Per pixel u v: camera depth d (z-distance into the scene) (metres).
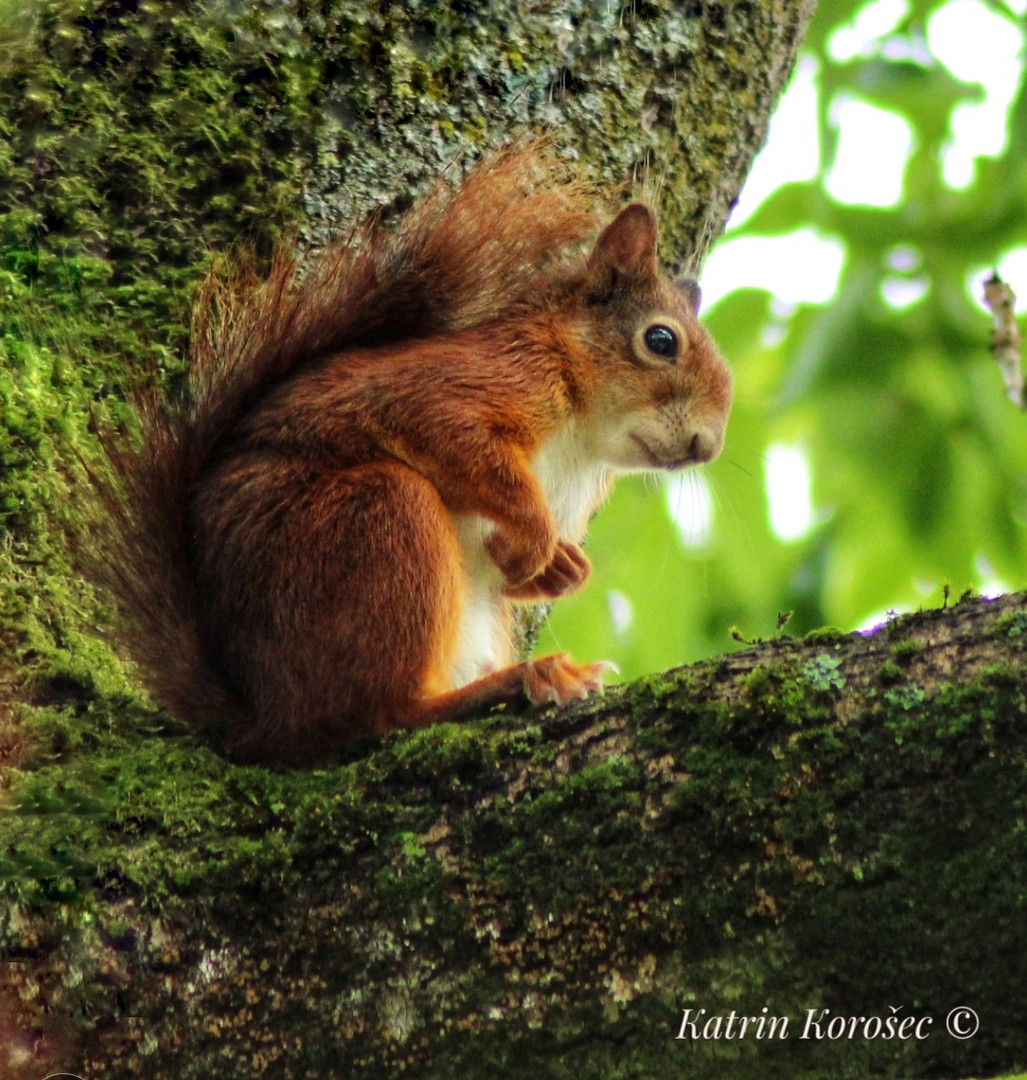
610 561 13.24
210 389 7.59
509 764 5.77
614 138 9.66
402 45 9.24
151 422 7.49
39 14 8.64
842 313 12.97
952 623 5.48
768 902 5.28
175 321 8.27
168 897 5.62
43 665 6.71
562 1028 5.42
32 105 8.41
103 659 6.98
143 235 8.41
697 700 5.61
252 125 8.77
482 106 9.32
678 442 9.05
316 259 8.66
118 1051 5.50
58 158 8.38
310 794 5.86
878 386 12.91
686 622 13.09
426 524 7.10
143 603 7.07
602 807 5.54
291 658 6.89
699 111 10.03
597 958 5.41
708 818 5.38
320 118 8.93
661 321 9.00
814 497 13.03
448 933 5.51
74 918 5.59
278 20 9.02
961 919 5.11
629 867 5.43
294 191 8.74
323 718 6.85
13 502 7.18
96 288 8.16
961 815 5.12
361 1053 5.51
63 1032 5.49
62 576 7.12
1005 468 12.76
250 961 5.57
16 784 5.97
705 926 5.34
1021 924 5.05
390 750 5.97
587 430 8.99
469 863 5.59
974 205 13.30
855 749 5.29
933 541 12.85
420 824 5.71
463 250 8.31
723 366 9.34
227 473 7.27
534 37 9.59
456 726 6.05
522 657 9.66
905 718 5.26
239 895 5.64
